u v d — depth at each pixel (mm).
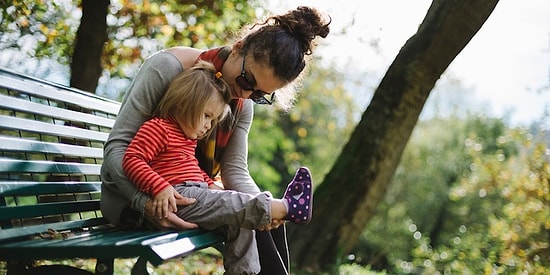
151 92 2928
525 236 8484
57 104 3508
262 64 2916
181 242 2441
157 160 2875
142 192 2744
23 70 7070
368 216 7020
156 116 2930
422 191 26516
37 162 2943
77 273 2660
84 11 6344
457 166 26578
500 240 8906
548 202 8562
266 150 18609
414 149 27266
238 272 2854
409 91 6770
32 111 2990
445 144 27281
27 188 2766
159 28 7793
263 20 3131
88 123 3529
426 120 28250
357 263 8094
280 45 2902
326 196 6934
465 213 23312
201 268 5527
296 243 6832
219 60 3039
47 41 6996
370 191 6906
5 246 2236
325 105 23641
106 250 2166
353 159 6914
